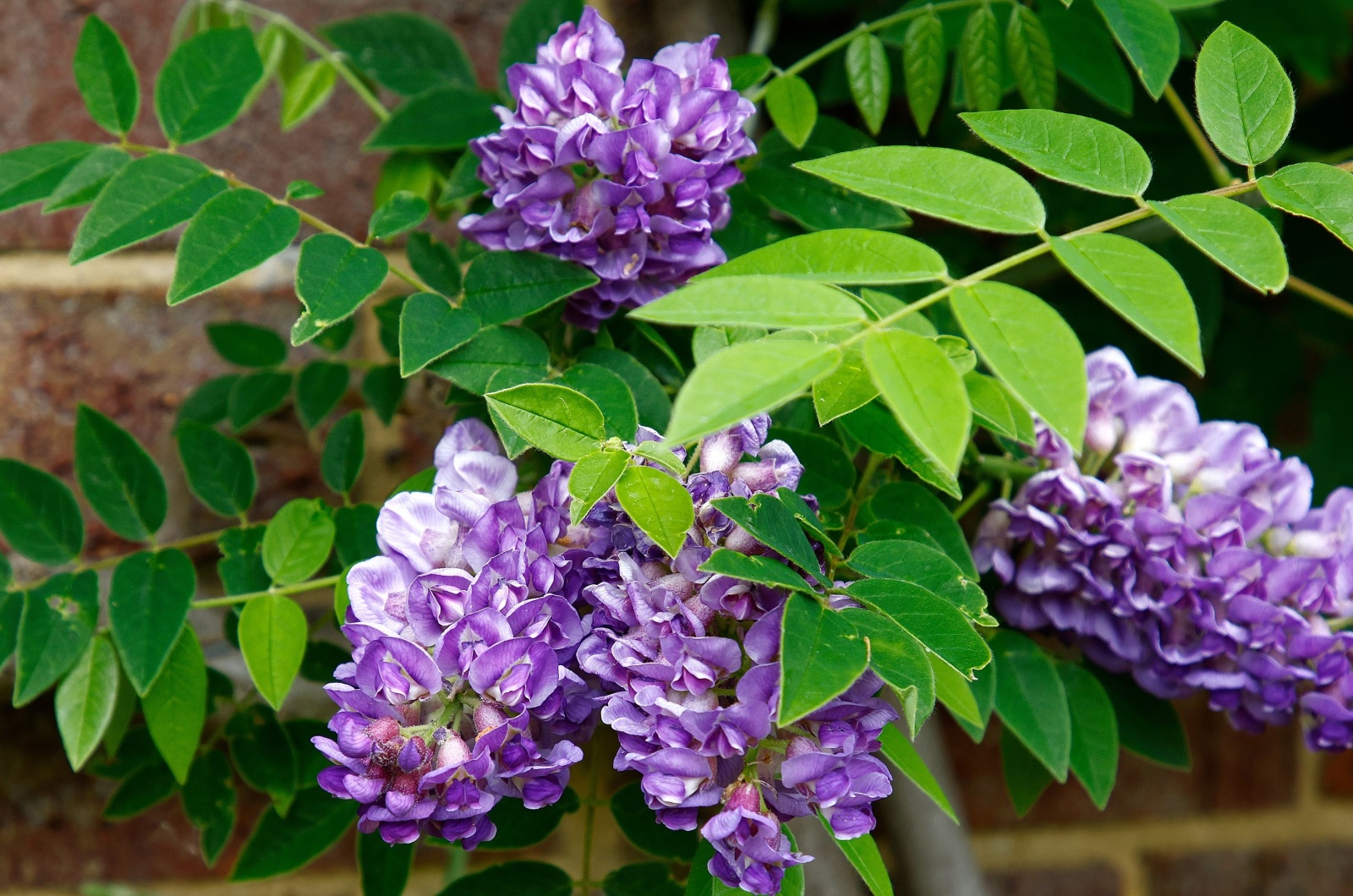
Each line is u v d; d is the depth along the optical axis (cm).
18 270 92
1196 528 82
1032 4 86
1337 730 82
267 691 80
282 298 94
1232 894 100
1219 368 97
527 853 94
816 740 72
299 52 92
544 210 78
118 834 94
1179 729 86
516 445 75
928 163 71
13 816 93
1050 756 82
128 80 81
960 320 68
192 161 78
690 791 71
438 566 75
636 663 72
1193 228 71
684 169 78
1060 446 82
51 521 84
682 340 82
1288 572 81
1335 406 96
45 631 82
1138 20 79
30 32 92
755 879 71
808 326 68
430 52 88
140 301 93
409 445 94
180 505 93
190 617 91
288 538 81
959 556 79
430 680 72
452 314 78
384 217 79
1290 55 93
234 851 94
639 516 72
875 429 77
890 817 91
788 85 84
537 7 86
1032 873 99
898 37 86
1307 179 72
